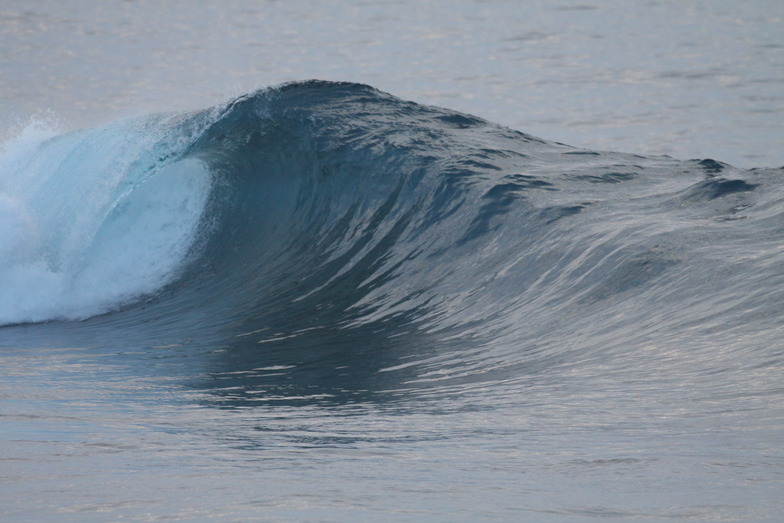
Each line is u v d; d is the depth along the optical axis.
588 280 33.69
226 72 186.00
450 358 31.47
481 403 25.73
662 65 181.25
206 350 36.84
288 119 54.62
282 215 50.03
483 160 47.78
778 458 18.61
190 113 56.88
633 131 124.06
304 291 43.16
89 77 178.38
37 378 33.41
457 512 17.19
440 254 41.62
